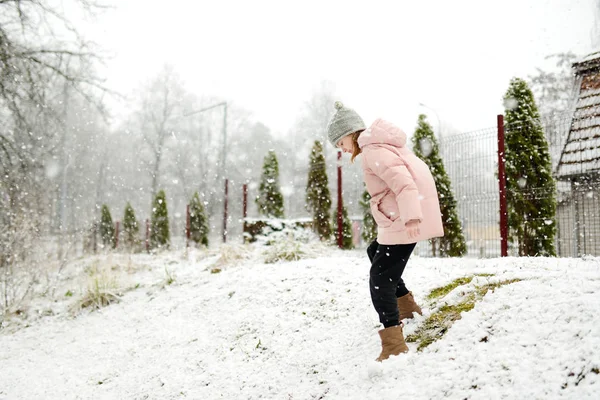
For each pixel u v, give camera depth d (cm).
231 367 378
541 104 1769
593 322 229
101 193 4134
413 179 272
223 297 567
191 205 2022
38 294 812
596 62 948
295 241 825
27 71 1048
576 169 870
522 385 210
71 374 471
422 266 482
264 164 1670
